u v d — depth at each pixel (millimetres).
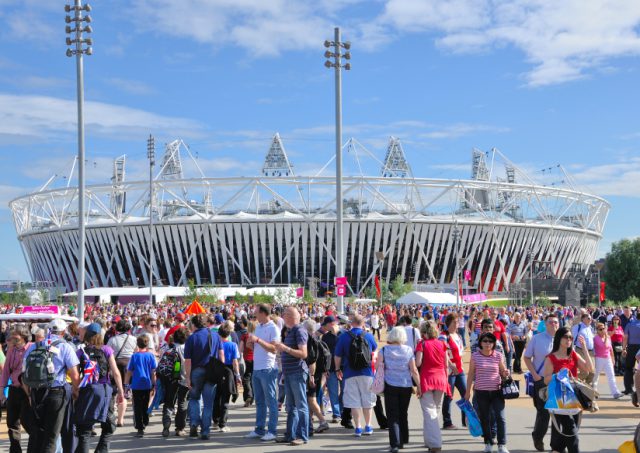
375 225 111750
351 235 111875
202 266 112500
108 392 10320
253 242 111000
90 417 10023
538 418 11320
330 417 15984
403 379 11570
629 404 16859
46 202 120062
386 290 96500
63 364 9734
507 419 15078
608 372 18000
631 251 109188
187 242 111938
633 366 17812
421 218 111500
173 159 125312
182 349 13883
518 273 118500
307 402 13492
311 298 83250
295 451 11727
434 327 11781
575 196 123000
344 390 13406
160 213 111688
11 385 10930
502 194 129500
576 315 17797
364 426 14570
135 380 13547
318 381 13734
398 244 112750
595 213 130000
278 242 110938
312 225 110062
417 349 11656
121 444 12711
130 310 50688
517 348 25203
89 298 87188
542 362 11344
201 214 111875
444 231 112812
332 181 107750
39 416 9586
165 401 13680
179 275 113688
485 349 11312
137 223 111500
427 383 11422
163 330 19438
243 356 17938
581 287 101312
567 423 9969
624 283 109250
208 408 13211
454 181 109125
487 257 115875
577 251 128875
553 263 122938
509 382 11141
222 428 14047
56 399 9594
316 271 111875
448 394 13898
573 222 131750
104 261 115750
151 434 13938
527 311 38156
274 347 12781
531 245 118500
